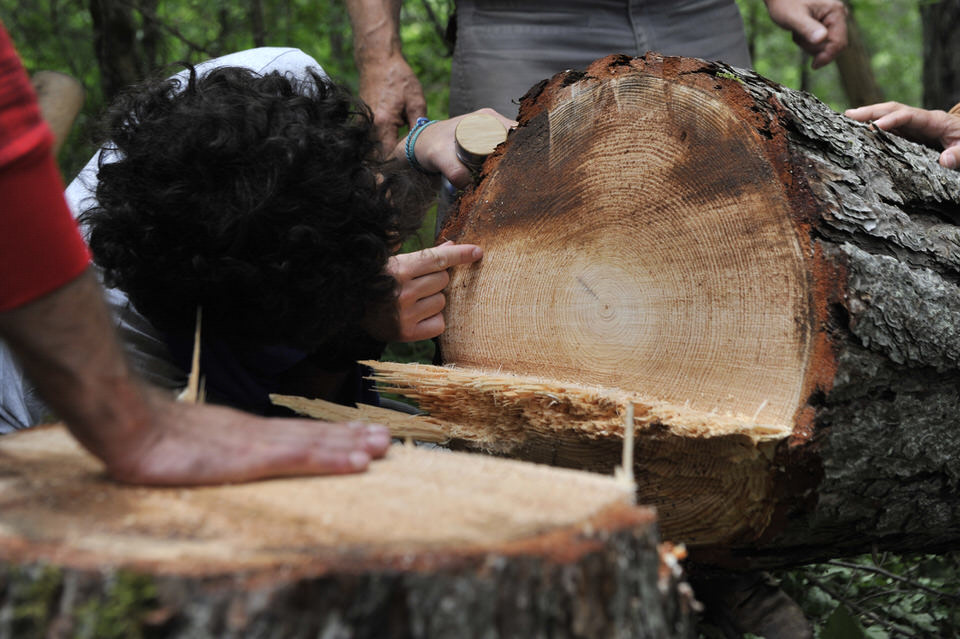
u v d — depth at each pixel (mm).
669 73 2201
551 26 3635
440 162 2814
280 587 1155
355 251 2193
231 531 1270
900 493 2049
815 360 1908
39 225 1275
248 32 6281
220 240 2033
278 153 2051
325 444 1570
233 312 2178
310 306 2164
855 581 2771
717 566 2242
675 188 2184
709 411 2084
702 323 2141
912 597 2633
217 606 1155
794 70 9766
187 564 1168
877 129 2289
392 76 3744
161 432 1471
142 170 2082
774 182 1999
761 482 1966
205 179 2029
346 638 1183
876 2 8672
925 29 4883
